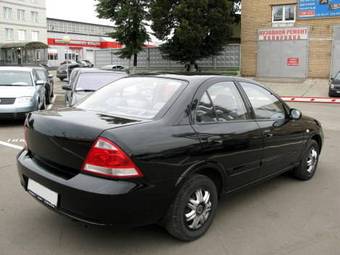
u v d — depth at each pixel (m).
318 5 24.59
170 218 3.61
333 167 6.64
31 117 4.00
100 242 3.76
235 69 28.83
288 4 25.50
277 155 4.95
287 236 3.97
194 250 3.65
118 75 10.81
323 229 4.15
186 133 3.68
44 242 3.75
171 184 3.49
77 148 3.37
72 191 3.27
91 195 3.18
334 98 19.25
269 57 26.64
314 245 3.79
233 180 4.23
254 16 26.70
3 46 54.47
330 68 24.88
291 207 4.75
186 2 25.77
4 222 4.17
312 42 25.20
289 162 5.35
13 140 8.55
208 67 29.64
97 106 4.26
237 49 28.59
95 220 3.25
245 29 27.14
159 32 27.28
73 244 3.71
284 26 25.84
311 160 5.90
